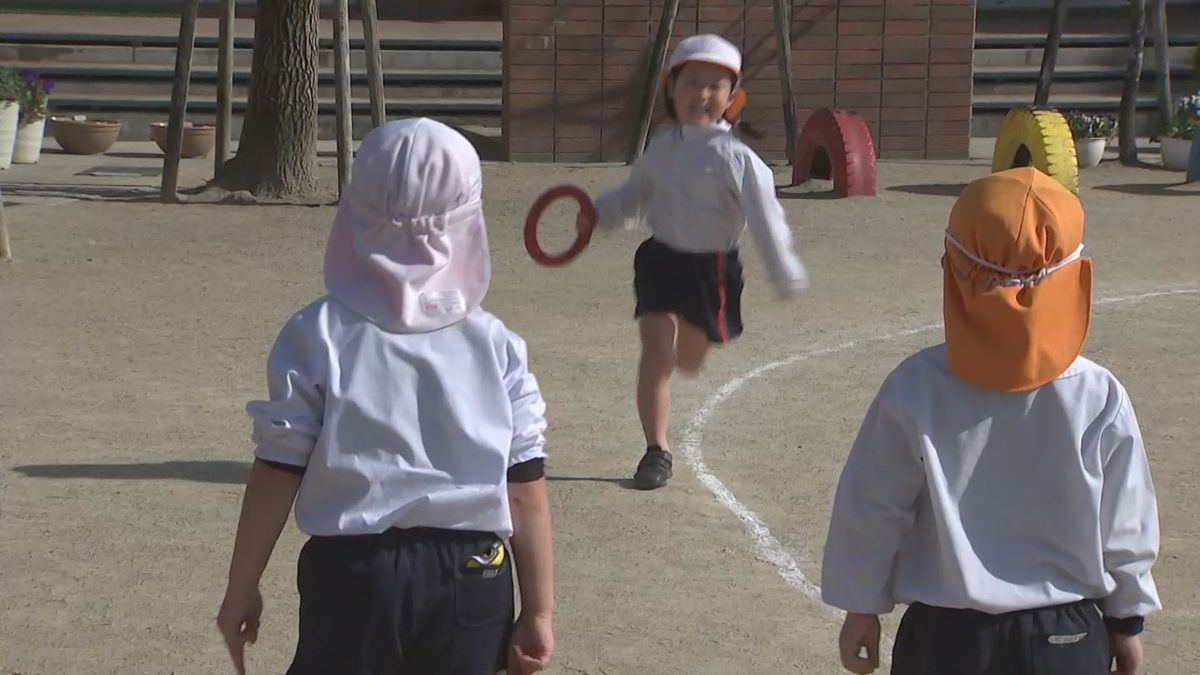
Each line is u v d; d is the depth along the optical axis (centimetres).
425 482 698
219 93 3519
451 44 4784
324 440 697
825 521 1455
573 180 3775
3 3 5116
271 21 3444
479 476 703
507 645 733
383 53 4716
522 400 726
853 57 4231
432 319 710
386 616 693
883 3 4216
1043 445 726
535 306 2402
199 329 2188
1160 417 1817
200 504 1452
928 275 2702
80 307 2308
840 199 3525
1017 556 728
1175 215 3372
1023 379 715
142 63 4625
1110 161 4212
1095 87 4784
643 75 4147
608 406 1842
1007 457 729
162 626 1176
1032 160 3538
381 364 702
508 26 4100
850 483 749
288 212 3247
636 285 1527
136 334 2145
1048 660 720
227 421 1736
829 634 1195
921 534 747
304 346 706
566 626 1192
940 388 736
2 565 1286
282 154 3456
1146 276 2709
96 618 1188
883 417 742
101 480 1516
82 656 1120
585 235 1497
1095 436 725
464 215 717
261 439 705
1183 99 4253
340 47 3362
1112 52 4862
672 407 1842
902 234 3105
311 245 2878
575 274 2666
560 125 4147
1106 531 727
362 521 693
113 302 2350
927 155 4297
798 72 4228
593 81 4144
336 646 700
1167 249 2975
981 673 720
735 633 1189
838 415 1822
